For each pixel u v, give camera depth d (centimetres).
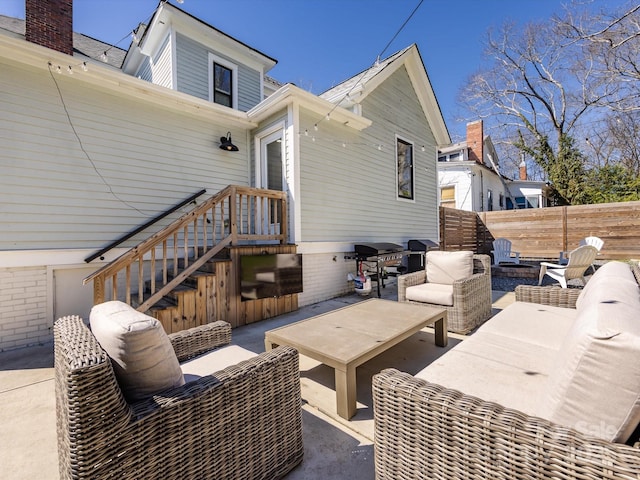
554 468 81
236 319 385
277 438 144
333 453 162
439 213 841
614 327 87
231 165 554
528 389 134
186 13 631
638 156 1236
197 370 169
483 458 93
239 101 736
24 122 356
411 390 113
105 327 118
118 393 98
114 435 95
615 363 82
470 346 181
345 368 186
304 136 497
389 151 681
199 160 511
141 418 101
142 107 448
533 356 167
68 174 385
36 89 363
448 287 366
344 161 568
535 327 210
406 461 113
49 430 186
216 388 121
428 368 156
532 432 86
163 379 121
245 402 130
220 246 387
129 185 435
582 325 99
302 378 245
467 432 97
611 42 817
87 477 89
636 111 1077
